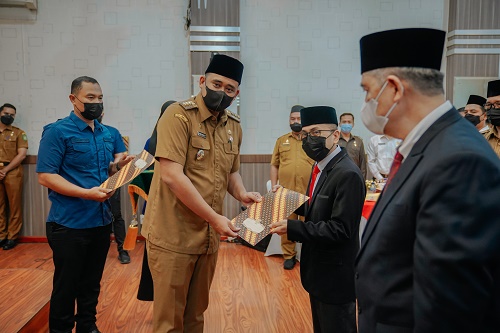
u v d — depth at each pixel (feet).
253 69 15.61
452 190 2.41
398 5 15.61
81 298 7.31
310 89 15.78
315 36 15.62
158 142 5.20
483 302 2.37
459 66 15.15
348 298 5.16
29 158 14.87
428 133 2.85
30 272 9.27
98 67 15.17
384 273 2.91
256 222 5.40
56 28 14.90
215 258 6.01
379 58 2.97
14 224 14.46
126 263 12.43
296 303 9.43
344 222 4.93
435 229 2.42
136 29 15.17
